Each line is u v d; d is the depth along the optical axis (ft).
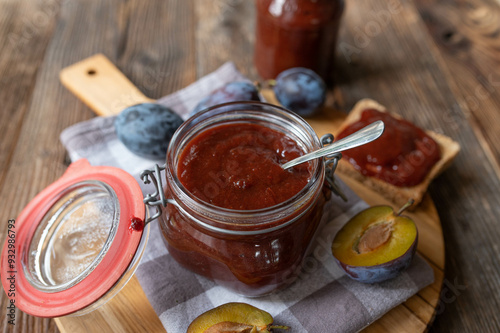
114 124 1.33
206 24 1.90
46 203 1.12
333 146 0.97
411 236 1.10
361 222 1.15
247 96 1.33
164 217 1.06
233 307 1.05
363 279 1.09
